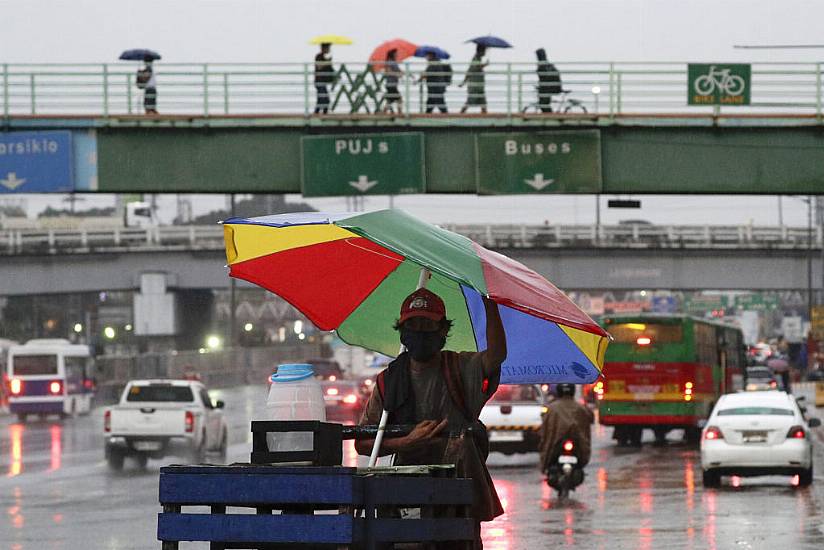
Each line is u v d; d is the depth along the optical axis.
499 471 70.25
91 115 78.06
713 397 107.19
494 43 78.94
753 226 187.25
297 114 78.44
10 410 138.25
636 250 185.00
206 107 78.31
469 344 17.86
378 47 80.12
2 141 78.38
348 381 122.31
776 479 64.00
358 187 78.50
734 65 78.25
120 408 72.12
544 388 124.38
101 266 199.75
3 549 36.56
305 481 13.36
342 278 17.47
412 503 14.04
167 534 13.66
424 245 14.78
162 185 78.31
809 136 78.50
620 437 99.25
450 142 78.88
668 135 78.69
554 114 78.69
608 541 37.88
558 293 15.84
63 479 65.31
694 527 41.69
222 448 77.94
